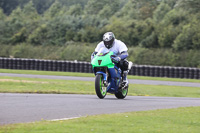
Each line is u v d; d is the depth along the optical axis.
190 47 144.62
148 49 150.00
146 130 16.95
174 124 19.27
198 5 167.50
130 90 57.53
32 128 16.11
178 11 170.12
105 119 19.56
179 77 102.06
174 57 140.88
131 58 145.75
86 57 154.25
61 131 15.73
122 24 175.12
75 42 173.62
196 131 17.31
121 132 16.17
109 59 30.92
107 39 31.83
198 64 135.00
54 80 74.06
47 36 179.62
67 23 185.00
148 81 86.88
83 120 18.91
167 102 33.31
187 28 149.75
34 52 169.00
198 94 60.22
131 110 25.22
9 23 194.25
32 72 100.12
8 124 17.16
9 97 30.28
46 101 28.03
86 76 94.06
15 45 179.38
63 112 22.33
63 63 111.00
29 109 22.95
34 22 194.62
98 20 189.88
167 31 155.62
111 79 31.84
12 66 113.12
